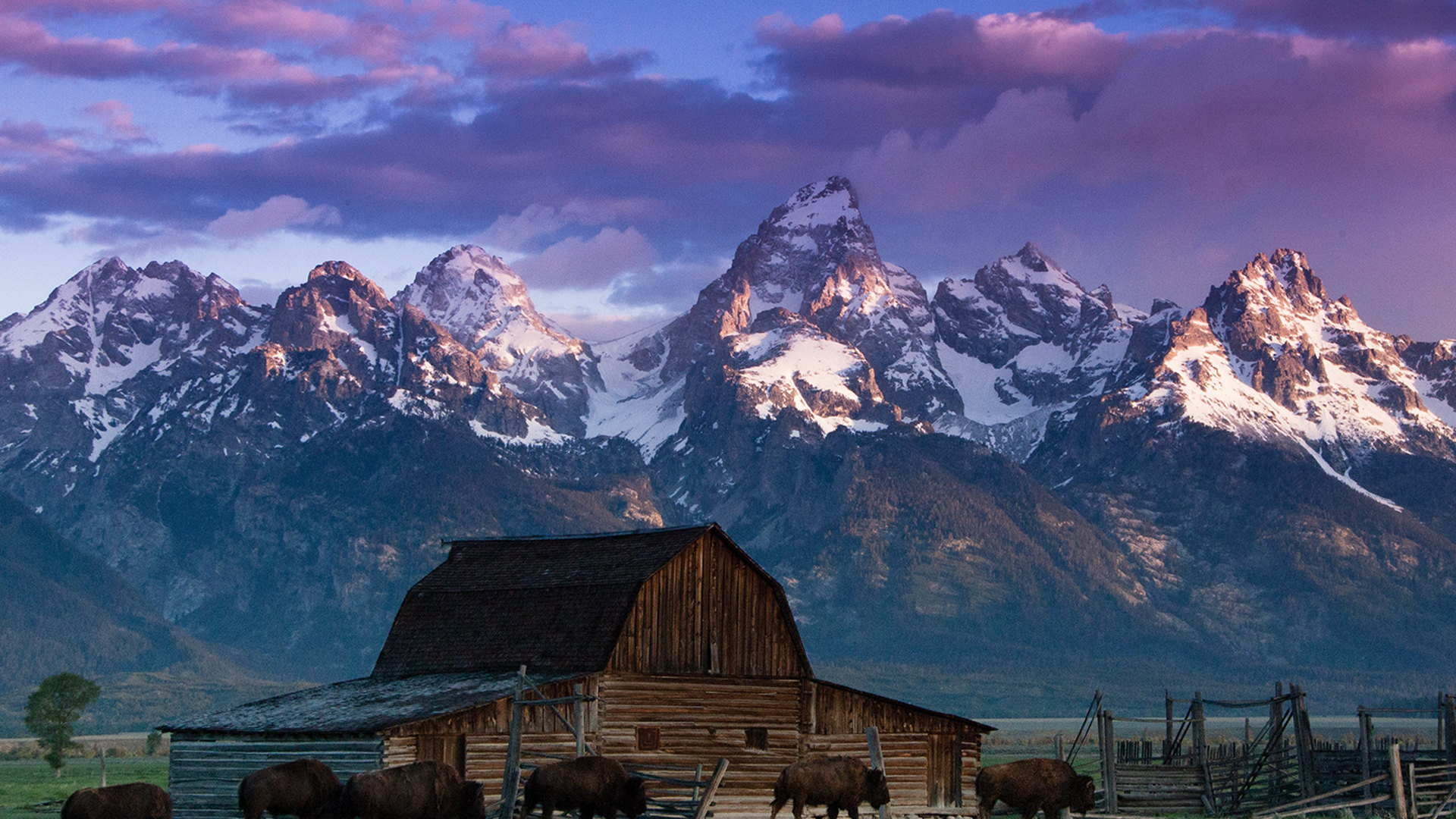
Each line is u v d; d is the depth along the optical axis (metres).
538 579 129.38
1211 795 134.50
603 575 124.44
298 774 86.81
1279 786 135.38
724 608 122.44
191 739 116.62
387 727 106.19
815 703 124.19
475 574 134.75
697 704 119.62
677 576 121.25
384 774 85.75
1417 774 122.81
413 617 133.25
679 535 124.44
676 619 120.44
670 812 90.50
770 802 119.38
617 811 89.69
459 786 86.69
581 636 119.69
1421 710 129.38
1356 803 118.38
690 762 118.19
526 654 122.44
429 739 109.56
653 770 116.62
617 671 117.06
